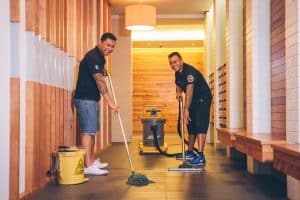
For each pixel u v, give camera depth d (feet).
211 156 20.70
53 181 13.75
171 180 13.79
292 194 10.60
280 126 13.39
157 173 15.34
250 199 10.89
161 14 30.71
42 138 12.89
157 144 21.76
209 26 29.01
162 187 12.58
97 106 15.17
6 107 9.94
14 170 10.28
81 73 14.82
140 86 45.27
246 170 15.99
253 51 14.65
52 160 13.76
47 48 13.32
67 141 16.08
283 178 13.48
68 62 16.46
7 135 9.98
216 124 24.08
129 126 30.81
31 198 11.12
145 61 45.32
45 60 13.06
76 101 14.89
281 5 13.23
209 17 29.07
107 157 20.48
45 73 13.10
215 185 12.86
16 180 10.31
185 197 11.15
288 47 10.67
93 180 13.87
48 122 13.48
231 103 19.02
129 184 13.05
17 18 10.43
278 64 13.60
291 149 7.85
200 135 17.49
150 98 45.16
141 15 23.45
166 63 45.21
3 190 9.76
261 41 14.62
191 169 15.87
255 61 14.65
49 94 13.53
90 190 12.16
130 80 30.78
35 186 12.09
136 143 29.60
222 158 19.85
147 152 22.04
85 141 14.88
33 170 11.85
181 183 13.24
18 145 10.37
